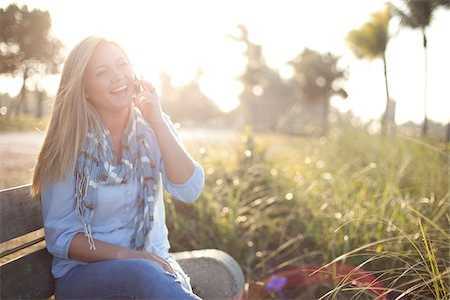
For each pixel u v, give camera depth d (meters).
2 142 9.05
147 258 1.77
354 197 3.74
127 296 1.62
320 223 3.56
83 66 1.79
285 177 4.86
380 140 6.55
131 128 1.90
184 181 2.02
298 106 58.66
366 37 17.56
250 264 3.29
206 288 2.32
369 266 2.82
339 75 48.84
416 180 3.96
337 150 6.54
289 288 2.97
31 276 1.75
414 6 11.09
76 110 1.78
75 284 1.72
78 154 1.78
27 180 5.14
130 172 1.84
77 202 1.74
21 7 6.14
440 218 3.03
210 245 3.47
